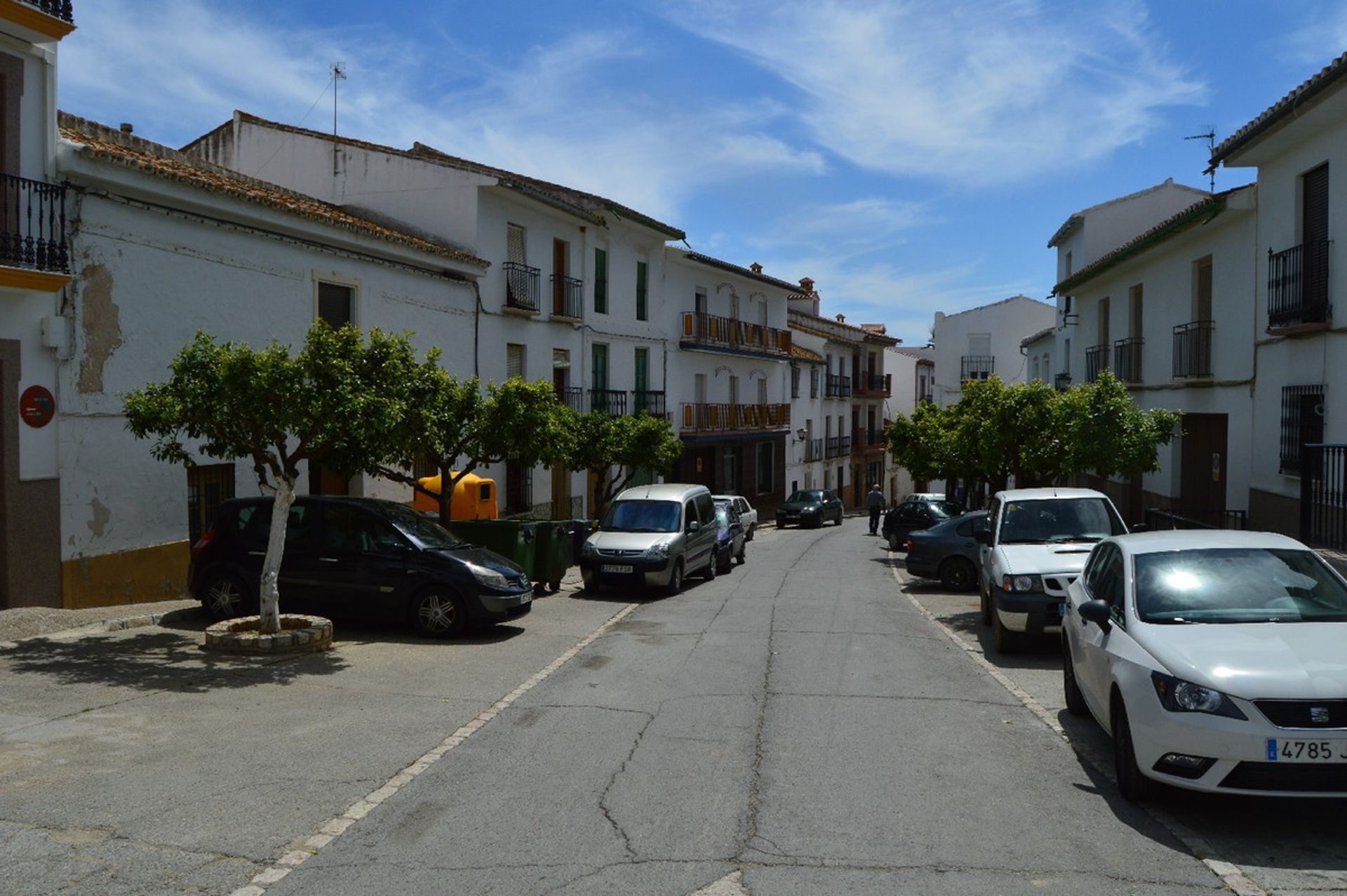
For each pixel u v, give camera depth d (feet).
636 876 15.49
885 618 46.14
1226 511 53.36
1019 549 37.58
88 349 40.45
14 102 37.45
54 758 21.29
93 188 40.73
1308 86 40.24
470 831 17.51
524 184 82.12
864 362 194.49
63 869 15.48
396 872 15.60
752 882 15.25
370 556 39.04
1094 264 79.46
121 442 42.19
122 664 30.99
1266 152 48.49
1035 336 120.06
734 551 74.28
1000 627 35.76
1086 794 19.67
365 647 36.22
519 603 39.91
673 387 115.03
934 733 24.53
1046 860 16.17
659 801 19.17
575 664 34.04
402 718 25.66
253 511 40.22
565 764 21.74
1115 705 20.02
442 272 69.46
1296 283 46.52
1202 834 17.33
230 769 20.85
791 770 21.34
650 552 54.75
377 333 35.35
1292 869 15.70
